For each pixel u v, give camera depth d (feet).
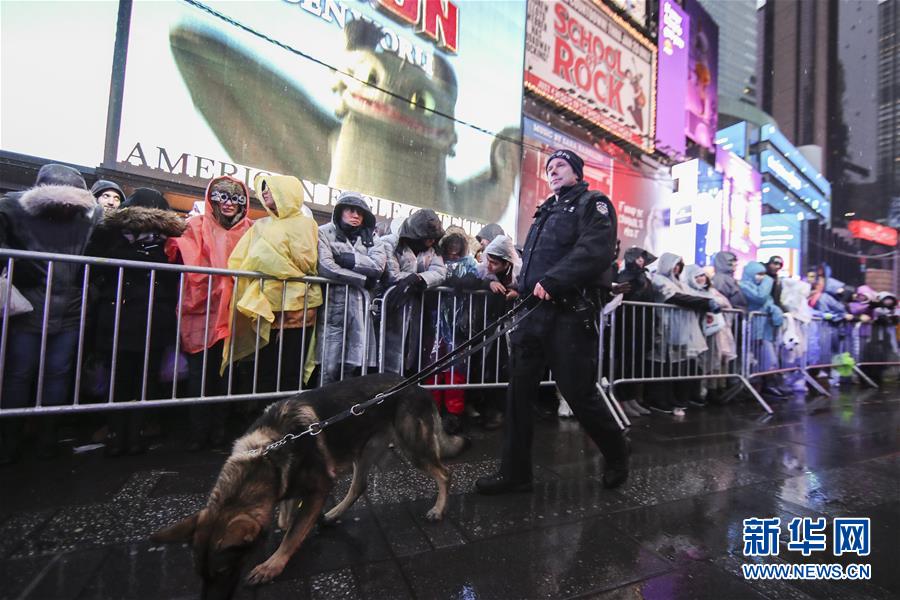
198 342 9.78
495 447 10.98
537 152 39.11
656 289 16.05
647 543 6.41
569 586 5.29
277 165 23.35
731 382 18.29
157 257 9.45
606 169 46.14
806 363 21.90
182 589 5.03
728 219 67.31
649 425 13.67
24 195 8.43
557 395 14.73
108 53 18.22
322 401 6.31
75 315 9.07
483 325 12.51
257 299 9.48
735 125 90.84
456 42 32.35
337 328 10.66
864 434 13.25
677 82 53.57
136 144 18.85
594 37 44.11
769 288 19.33
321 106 25.27
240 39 22.09
